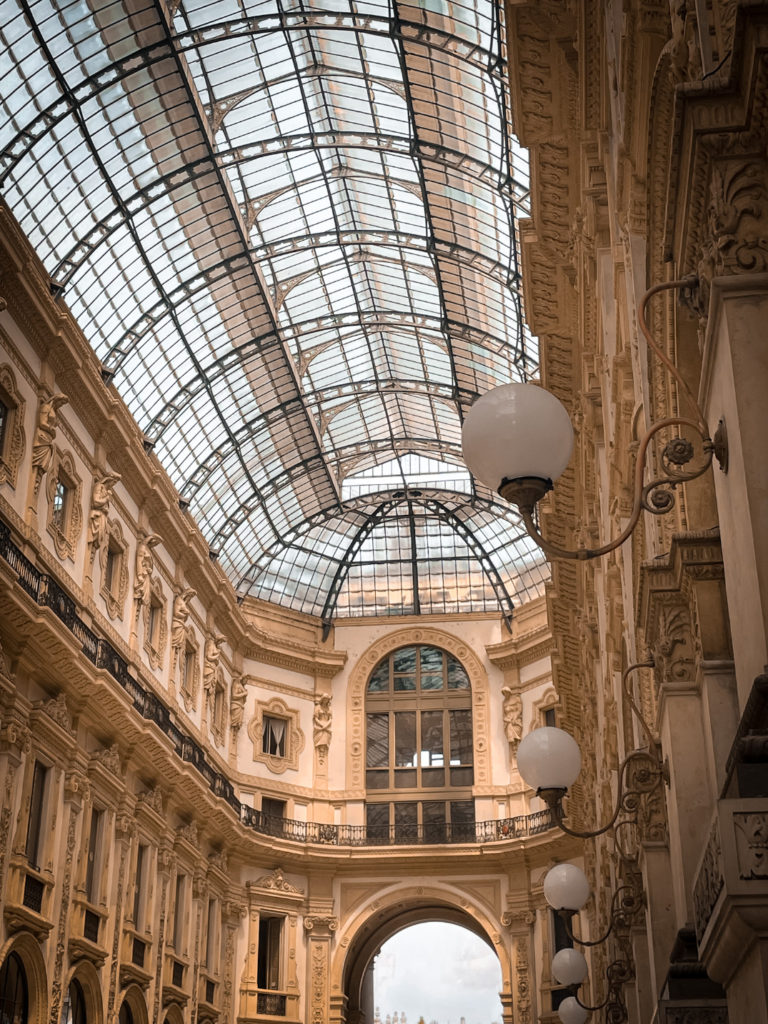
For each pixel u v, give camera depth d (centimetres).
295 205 2958
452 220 2886
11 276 2145
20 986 2094
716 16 482
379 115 2645
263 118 2659
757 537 409
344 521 4275
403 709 4050
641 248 916
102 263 2697
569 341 1980
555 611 2683
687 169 458
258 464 3809
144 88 2394
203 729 3384
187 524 3188
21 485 2195
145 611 2920
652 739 830
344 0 2336
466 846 3678
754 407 419
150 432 3241
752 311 429
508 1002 3519
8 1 2064
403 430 4144
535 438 496
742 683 445
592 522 1819
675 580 720
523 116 1553
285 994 3509
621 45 868
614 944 1681
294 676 3991
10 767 2028
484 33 2234
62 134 2356
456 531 4238
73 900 2297
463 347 3441
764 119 429
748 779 381
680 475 479
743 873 362
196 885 3159
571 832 804
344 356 3625
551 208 1698
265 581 4172
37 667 2198
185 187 2692
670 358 704
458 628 4122
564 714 3089
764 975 360
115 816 2584
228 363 3294
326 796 3881
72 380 2445
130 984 2594
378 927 4131
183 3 2275
